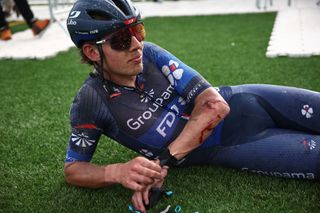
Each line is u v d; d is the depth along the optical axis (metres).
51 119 3.07
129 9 1.65
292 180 1.97
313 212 1.74
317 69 3.76
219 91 1.97
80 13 1.66
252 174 2.05
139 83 1.86
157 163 1.69
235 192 1.93
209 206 1.85
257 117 1.92
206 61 4.35
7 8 8.16
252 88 1.97
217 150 1.95
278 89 1.95
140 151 1.93
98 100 1.79
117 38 1.63
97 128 1.82
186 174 2.12
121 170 1.65
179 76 1.85
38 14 8.66
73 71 4.33
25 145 2.65
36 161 2.42
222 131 1.92
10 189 2.14
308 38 4.90
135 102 1.83
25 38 6.23
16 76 4.32
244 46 4.82
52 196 2.04
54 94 3.65
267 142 1.86
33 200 2.02
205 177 2.08
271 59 4.21
